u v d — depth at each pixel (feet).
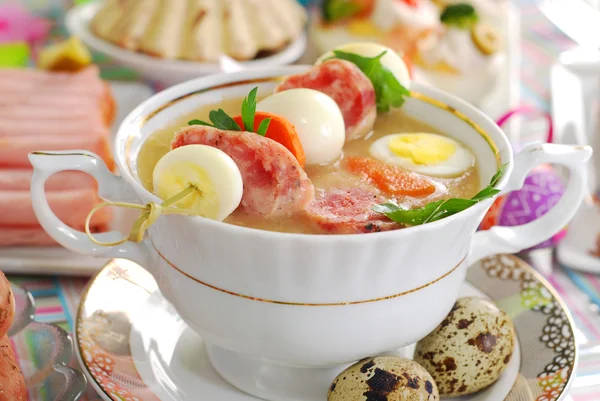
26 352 1.49
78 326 1.51
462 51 2.11
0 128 1.85
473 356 1.44
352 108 1.52
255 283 1.36
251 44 2.13
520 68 2.31
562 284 1.72
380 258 1.33
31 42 2.39
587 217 1.80
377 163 1.47
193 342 1.53
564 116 1.93
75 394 1.43
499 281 1.61
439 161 1.49
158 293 1.59
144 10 2.12
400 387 1.39
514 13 2.53
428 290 1.40
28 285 1.69
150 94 2.15
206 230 1.32
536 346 1.50
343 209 1.39
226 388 1.47
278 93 1.48
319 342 1.39
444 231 1.34
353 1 2.21
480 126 1.51
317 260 1.32
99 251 1.46
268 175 1.35
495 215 1.68
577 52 2.09
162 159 1.35
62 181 1.78
